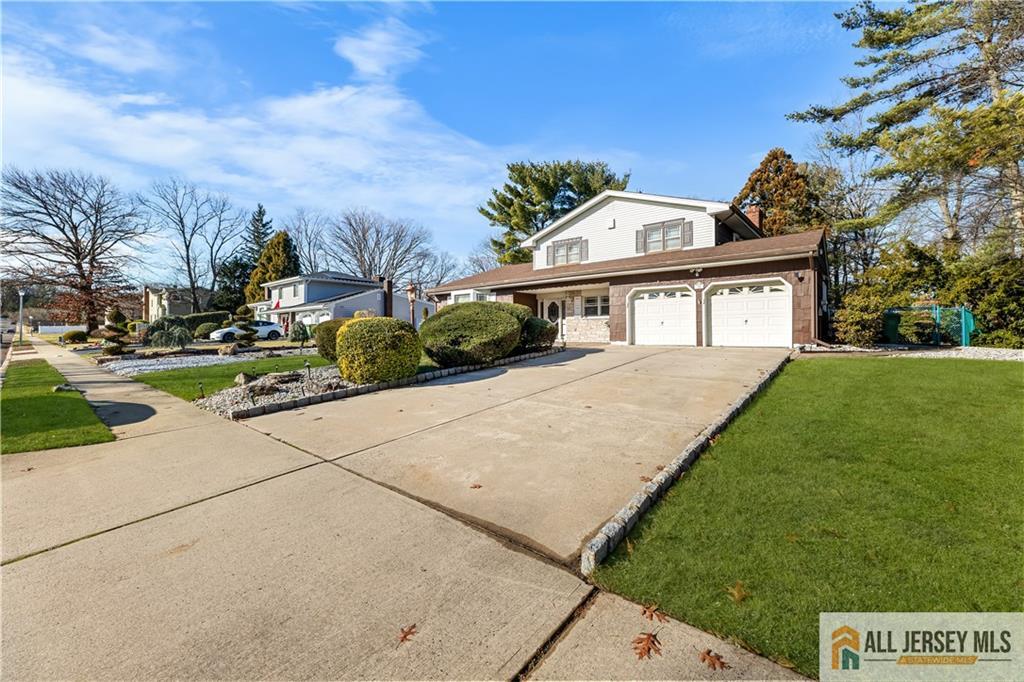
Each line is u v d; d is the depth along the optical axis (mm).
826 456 3748
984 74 13781
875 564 2287
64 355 19750
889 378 6828
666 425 4965
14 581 2424
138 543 2814
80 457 4543
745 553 2449
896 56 14906
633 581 2283
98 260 28812
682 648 1852
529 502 3248
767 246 12586
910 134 14219
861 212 22203
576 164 29250
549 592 2250
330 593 2275
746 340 12484
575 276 15289
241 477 3924
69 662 1843
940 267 13953
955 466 3426
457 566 2494
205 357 16109
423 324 10727
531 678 1729
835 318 12148
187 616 2117
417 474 3873
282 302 35500
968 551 2354
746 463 3701
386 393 7566
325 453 4531
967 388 5973
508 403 6363
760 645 1844
